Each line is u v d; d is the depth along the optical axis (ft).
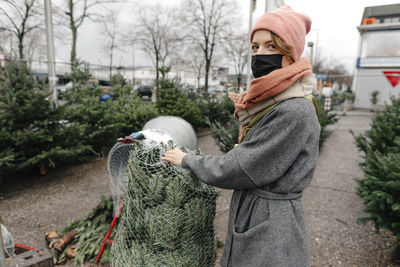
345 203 14.12
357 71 74.08
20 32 48.67
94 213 10.36
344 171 19.81
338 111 66.59
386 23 68.18
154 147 5.07
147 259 5.05
